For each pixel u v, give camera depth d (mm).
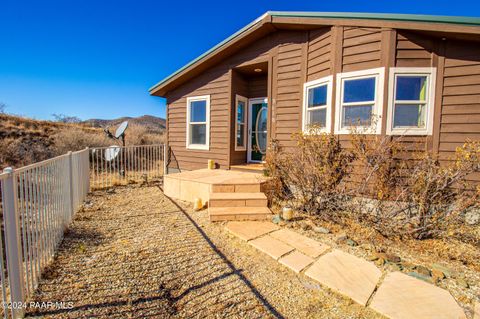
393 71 4070
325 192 4047
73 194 4047
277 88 5570
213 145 6879
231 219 3982
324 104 4777
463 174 3309
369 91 4262
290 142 5402
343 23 4402
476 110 3920
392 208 3541
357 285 2219
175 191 5512
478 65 3904
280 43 5504
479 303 1989
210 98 6875
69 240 3174
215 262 2684
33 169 2291
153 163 10008
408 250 2998
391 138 4109
